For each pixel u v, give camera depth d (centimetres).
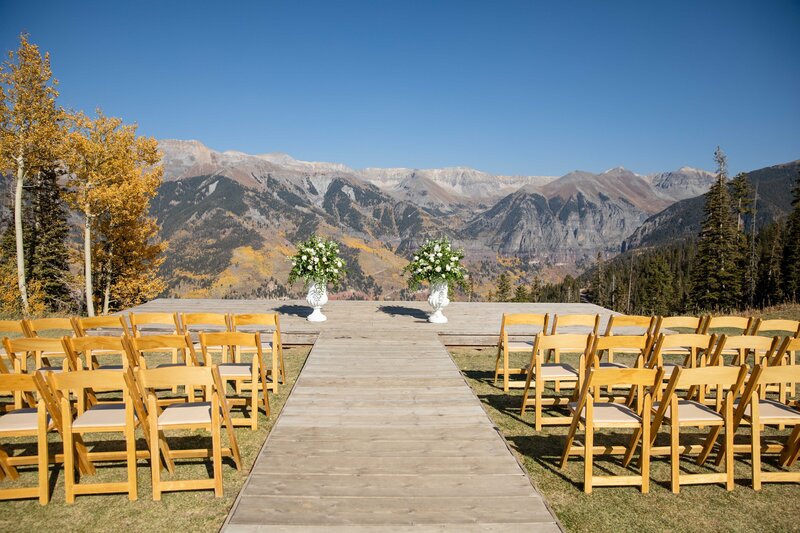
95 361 609
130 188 1978
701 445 460
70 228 2578
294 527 314
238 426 510
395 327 906
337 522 320
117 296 2338
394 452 421
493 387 663
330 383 601
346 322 952
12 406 529
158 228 2339
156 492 367
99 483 377
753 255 4631
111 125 1978
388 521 322
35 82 1803
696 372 390
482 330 885
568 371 542
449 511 335
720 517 357
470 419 497
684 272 8438
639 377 391
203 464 427
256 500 344
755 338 495
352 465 397
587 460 383
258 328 869
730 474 396
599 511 360
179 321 610
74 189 2034
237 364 547
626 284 8625
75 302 2530
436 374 641
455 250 942
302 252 935
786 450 438
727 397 396
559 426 522
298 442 438
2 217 2317
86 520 343
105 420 377
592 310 1163
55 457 406
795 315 1628
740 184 4688
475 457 414
